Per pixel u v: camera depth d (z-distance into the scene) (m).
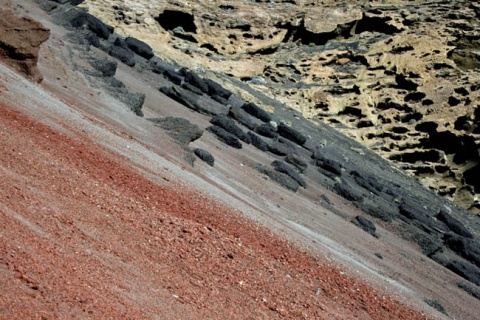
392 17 66.19
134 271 8.28
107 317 6.30
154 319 6.93
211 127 32.12
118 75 32.81
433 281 26.27
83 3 53.44
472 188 51.12
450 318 19.94
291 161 34.69
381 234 30.77
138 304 7.14
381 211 33.75
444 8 67.31
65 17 33.97
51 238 7.71
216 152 28.22
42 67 22.08
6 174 9.08
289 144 38.78
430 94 56.94
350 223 29.92
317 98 55.31
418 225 35.28
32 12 31.16
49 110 16.05
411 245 31.66
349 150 49.19
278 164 31.84
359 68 60.75
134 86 32.56
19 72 19.09
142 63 38.28
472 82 57.75
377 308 14.54
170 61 48.19
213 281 9.70
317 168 37.81
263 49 61.66
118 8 54.75
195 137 24.19
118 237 9.30
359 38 65.25
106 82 24.98
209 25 61.03
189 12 59.31
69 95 20.88
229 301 9.27
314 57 61.16
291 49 63.28
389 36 64.69
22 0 32.22
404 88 58.59
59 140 13.27
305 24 64.56
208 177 21.91
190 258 10.16
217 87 41.94
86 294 6.59
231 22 62.19
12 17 19.59
